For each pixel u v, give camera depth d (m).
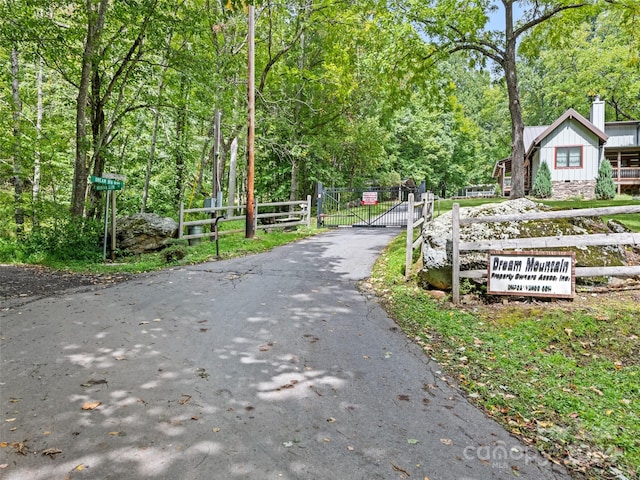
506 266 6.18
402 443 3.06
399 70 15.75
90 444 2.88
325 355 4.61
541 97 45.78
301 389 3.82
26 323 5.43
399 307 6.30
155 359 4.37
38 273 9.09
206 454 2.82
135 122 17.16
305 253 10.69
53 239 11.10
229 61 15.97
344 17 17.62
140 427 3.11
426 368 4.37
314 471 2.69
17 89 14.54
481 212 7.20
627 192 28.83
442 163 46.62
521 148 15.55
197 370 4.13
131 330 5.21
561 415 3.58
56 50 11.98
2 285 7.74
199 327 5.37
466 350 4.83
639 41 15.84
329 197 18.48
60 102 16.86
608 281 6.28
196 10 13.15
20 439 2.92
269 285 7.56
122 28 12.69
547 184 26.47
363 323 5.67
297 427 3.20
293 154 19.36
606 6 14.84
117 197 18.42
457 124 48.34
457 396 3.82
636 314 5.25
